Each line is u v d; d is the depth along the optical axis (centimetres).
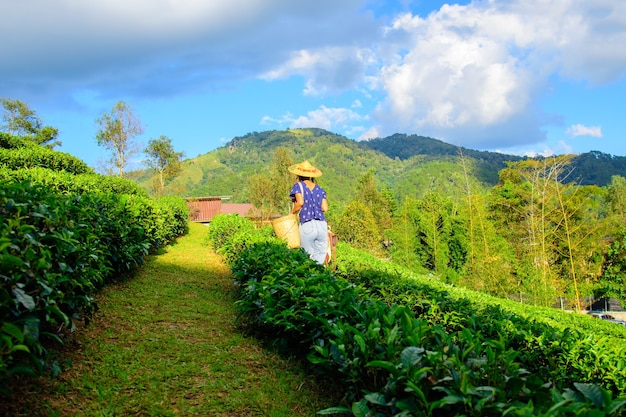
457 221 3209
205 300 664
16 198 355
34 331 281
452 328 521
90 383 340
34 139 3938
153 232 1064
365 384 314
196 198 4784
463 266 3116
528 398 236
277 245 784
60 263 362
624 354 473
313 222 749
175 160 4709
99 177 1625
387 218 4834
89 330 455
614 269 2916
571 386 427
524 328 492
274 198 4566
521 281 2556
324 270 575
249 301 526
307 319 402
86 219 530
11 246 298
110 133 4197
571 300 2630
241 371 405
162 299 636
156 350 431
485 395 226
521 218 3625
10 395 275
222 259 1148
